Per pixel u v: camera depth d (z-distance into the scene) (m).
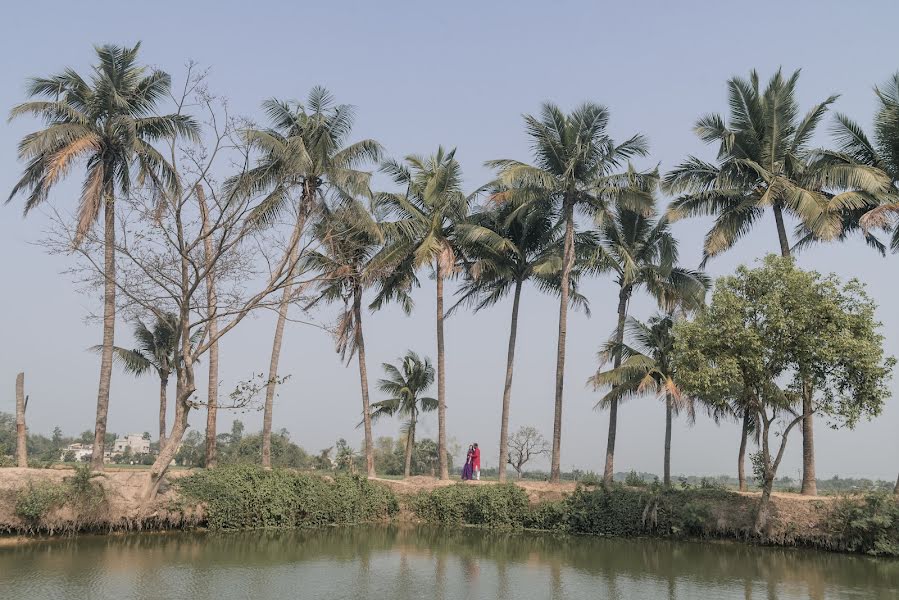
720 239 31.97
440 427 37.09
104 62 29.62
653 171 34.31
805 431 30.25
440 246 35.50
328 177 32.22
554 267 34.81
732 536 28.97
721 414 32.94
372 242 36.72
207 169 24.59
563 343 34.94
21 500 23.08
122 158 30.05
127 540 24.45
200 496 28.06
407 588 18.92
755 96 31.97
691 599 18.14
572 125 34.84
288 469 34.06
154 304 26.38
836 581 20.81
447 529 33.09
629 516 30.84
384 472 72.44
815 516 27.41
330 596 17.59
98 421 27.64
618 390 33.72
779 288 27.00
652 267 35.75
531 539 30.00
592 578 20.95
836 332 26.12
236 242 25.69
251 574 19.84
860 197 29.09
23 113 27.97
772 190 30.11
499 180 35.38
